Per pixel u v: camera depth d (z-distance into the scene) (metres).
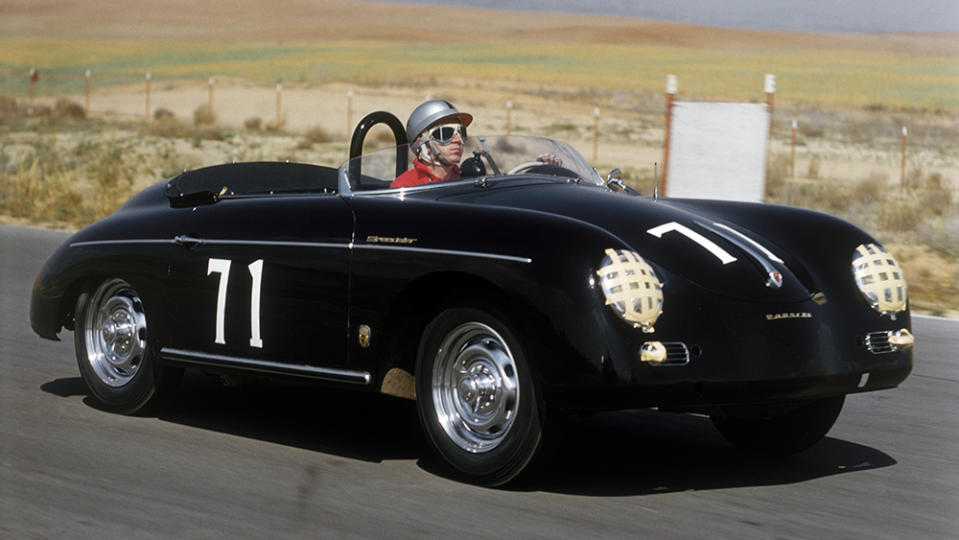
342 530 6.26
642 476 7.52
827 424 7.88
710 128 19.44
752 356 6.74
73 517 6.41
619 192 8.81
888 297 7.40
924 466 7.96
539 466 6.85
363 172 8.16
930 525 6.61
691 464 7.88
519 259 6.75
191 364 8.36
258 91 74.06
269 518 6.45
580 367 6.51
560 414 6.75
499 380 6.97
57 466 7.48
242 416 9.05
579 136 51.94
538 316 6.63
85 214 25.56
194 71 90.81
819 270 7.43
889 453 8.34
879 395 10.39
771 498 7.07
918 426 9.21
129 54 107.19
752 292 6.96
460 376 7.18
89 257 9.01
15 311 13.71
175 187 8.94
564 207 7.45
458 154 8.44
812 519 6.65
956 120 64.12
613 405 6.53
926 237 23.25
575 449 8.22
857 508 6.91
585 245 6.68
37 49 111.75
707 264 7.01
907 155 47.00
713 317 6.75
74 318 9.45
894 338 7.36
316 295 7.60
